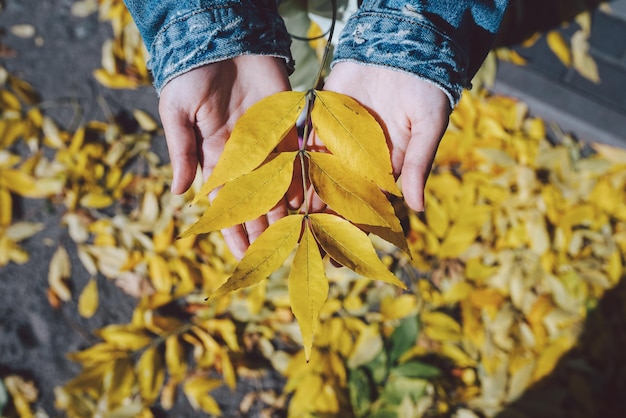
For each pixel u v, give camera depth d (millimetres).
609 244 985
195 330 947
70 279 978
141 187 1004
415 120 622
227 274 961
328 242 546
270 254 542
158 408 932
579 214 993
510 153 1021
